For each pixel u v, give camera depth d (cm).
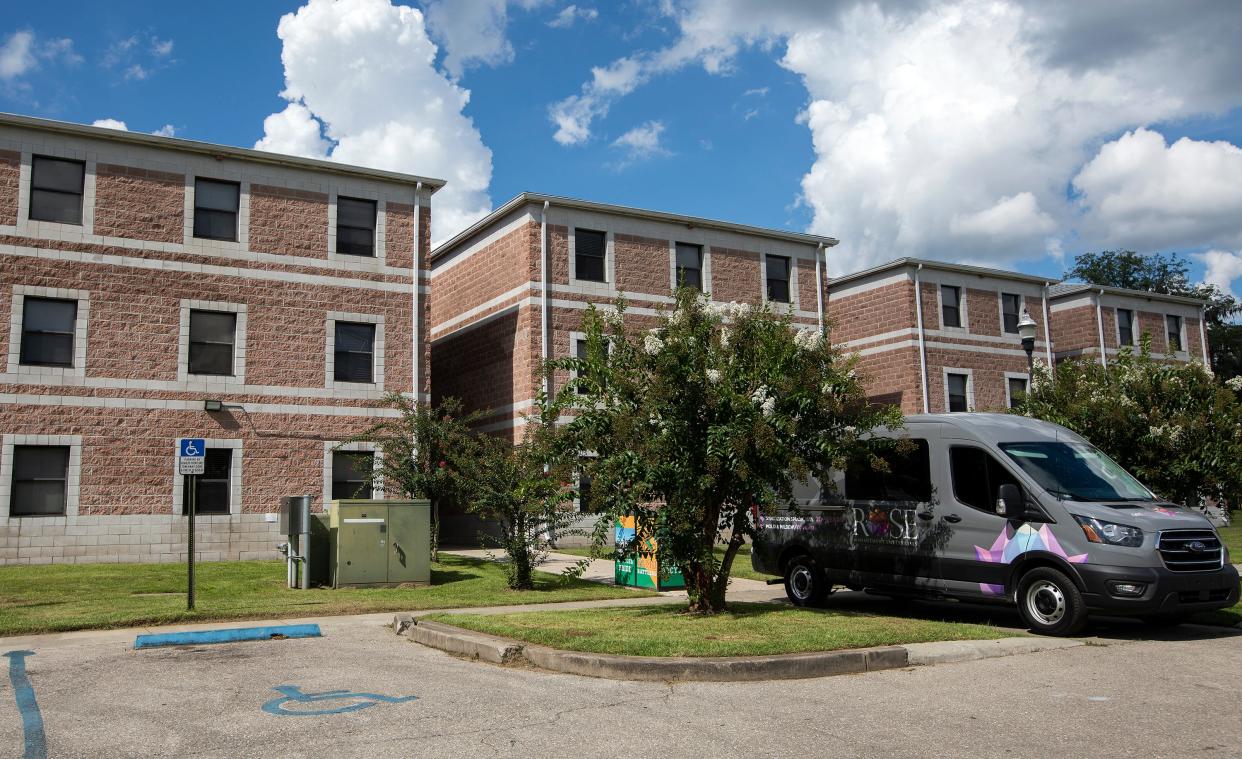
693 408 1077
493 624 1009
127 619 1161
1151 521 991
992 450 1107
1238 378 1479
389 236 2416
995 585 1075
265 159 2261
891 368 3338
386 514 1592
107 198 2108
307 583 1558
